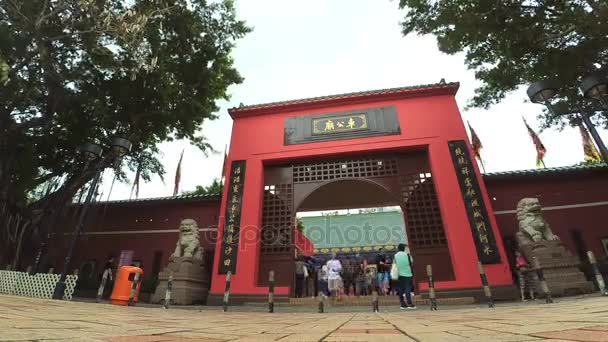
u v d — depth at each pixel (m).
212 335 1.83
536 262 6.58
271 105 12.21
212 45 13.45
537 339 1.30
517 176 11.27
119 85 12.04
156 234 14.06
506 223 11.13
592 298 5.95
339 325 2.64
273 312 7.16
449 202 9.56
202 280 10.85
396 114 11.21
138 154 14.66
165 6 11.12
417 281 9.20
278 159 11.38
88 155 9.02
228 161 11.59
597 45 7.54
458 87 11.17
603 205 10.65
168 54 12.44
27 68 10.06
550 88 6.70
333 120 11.60
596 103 8.91
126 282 8.50
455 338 1.49
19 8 8.79
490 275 8.52
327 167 11.35
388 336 1.67
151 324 2.50
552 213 10.96
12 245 10.47
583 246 10.33
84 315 3.02
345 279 12.52
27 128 11.06
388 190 10.52
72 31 9.79
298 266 10.84
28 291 6.66
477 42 9.67
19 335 1.38
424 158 10.77
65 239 13.57
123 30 9.39
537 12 8.26
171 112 13.21
